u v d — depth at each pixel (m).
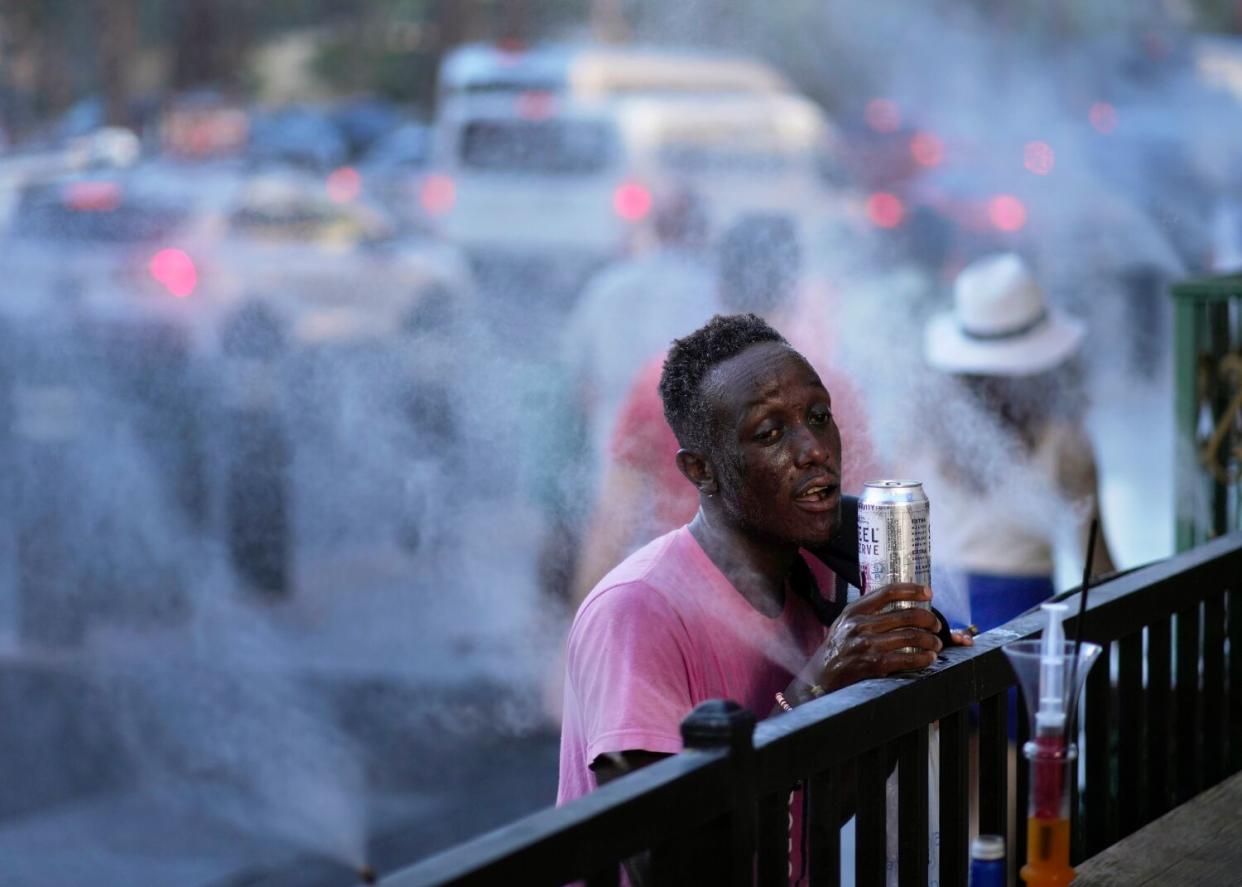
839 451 6.39
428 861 4.50
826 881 5.75
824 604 6.59
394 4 72.56
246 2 70.94
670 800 5.02
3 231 22.06
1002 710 6.62
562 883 4.71
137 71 62.53
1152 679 7.76
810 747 5.54
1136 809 7.50
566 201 29.62
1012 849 7.73
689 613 6.23
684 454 6.46
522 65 31.42
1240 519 11.54
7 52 62.47
